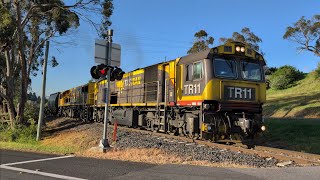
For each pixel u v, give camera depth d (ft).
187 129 51.24
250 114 49.47
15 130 76.84
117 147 45.80
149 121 65.98
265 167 32.71
